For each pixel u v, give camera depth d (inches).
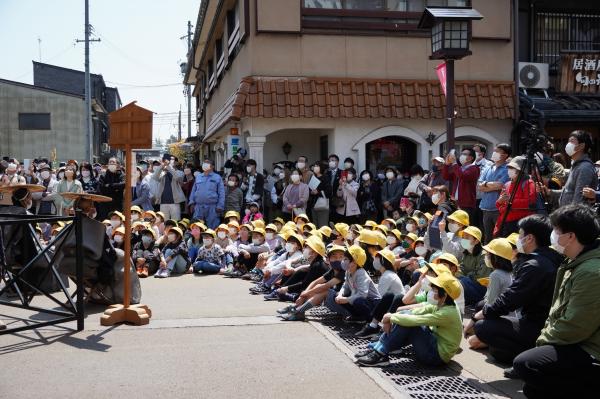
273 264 322.3
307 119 492.4
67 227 235.6
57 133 1262.3
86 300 290.8
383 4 513.7
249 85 479.5
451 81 369.4
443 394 171.2
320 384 178.1
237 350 210.5
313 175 456.4
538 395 156.4
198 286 340.8
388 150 525.0
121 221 395.9
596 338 146.7
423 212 381.1
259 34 488.7
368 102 485.7
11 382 177.3
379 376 185.8
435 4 520.7
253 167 474.9
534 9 565.6
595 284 143.0
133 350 209.6
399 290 234.5
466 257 271.6
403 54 512.7
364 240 266.2
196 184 462.3
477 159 378.6
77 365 193.0
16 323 249.1
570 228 148.3
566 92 537.3
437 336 195.6
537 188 296.5
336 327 245.8
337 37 501.7
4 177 471.5
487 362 201.2
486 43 525.7
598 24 579.8
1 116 1243.2
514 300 186.5
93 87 1546.5
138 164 536.4
